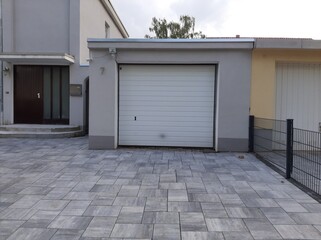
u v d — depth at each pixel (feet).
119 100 30.25
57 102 42.47
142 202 14.83
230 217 13.01
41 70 42.11
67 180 18.67
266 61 28.12
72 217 12.96
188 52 28.14
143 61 28.50
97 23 48.49
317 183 16.69
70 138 37.52
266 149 25.17
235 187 17.35
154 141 30.35
